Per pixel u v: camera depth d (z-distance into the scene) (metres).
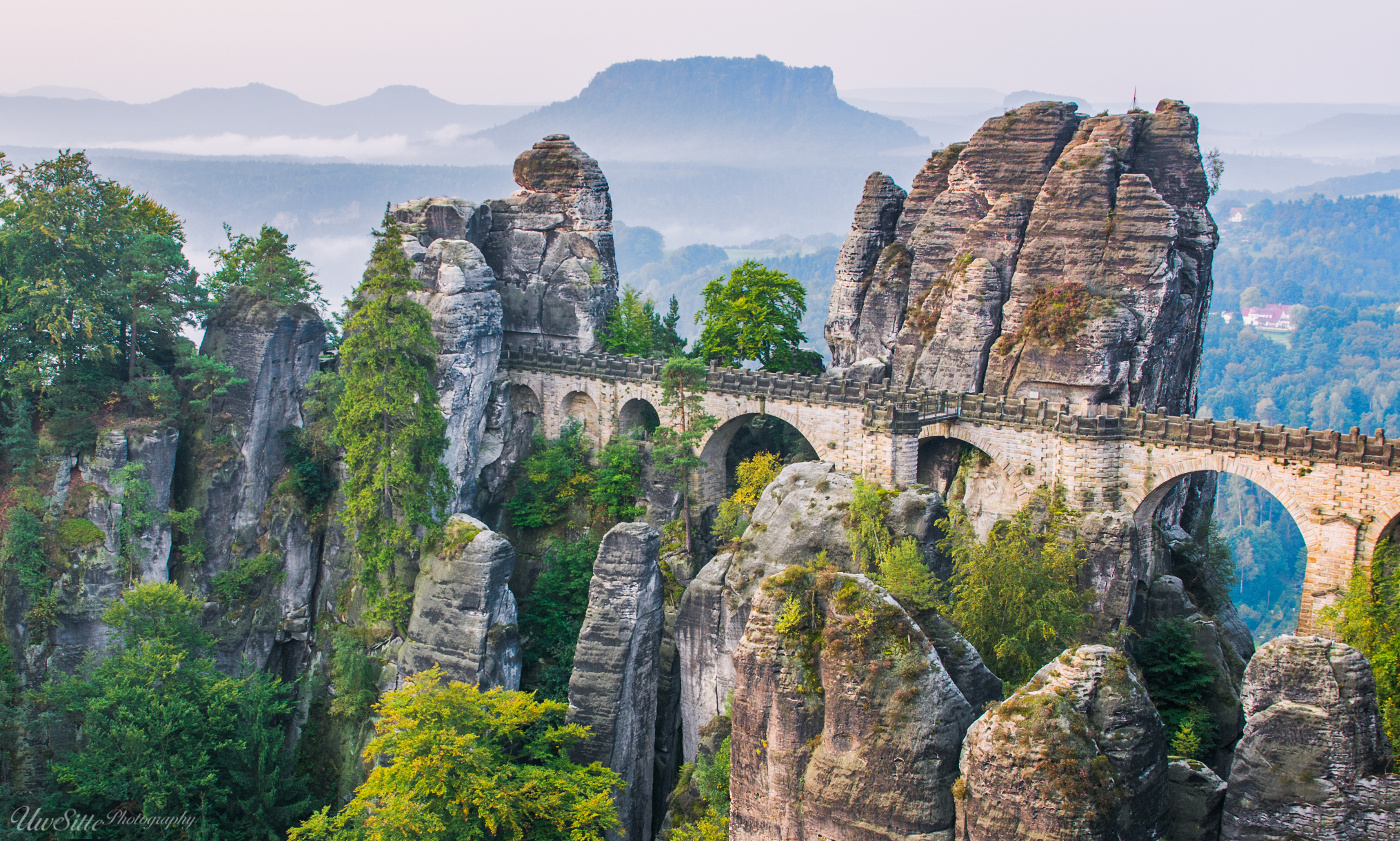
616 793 62.91
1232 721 63.41
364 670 73.12
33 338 76.94
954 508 69.31
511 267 94.69
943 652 44.47
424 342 73.62
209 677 68.06
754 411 80.44
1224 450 66.12
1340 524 62.41
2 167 77.81
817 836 42.59
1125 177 78.19
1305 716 37.16
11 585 73.62
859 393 76.12
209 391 80.81
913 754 40.41
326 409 82.19
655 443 80.19
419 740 52.41
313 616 81.69
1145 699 37.72
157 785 62.97
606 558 63.97
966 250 85.12
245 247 85.88
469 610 68.88
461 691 56.41
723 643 63.44
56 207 77.31
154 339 83.31
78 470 76.94
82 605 74.69
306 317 82.69
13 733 70.25
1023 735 37.03
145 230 84.12
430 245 84.06
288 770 72.19
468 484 83.62
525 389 91.06
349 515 73.75
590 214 94.62
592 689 62.81
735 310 93.50
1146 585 70.25
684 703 66.19
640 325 97.06
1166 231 76.50
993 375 80.06
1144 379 77.50
